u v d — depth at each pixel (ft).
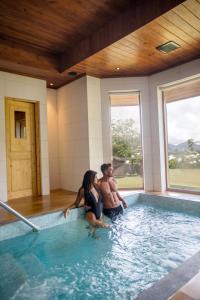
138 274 6.73
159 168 15.40
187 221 11.06
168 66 14.47
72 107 16.57
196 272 5.36
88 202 11.03
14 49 12.12
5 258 8.13
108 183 12.01
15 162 14.84
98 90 15.88
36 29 10.96
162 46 11.46
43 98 15.92
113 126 16.57
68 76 15.58
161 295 4.52
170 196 13.41
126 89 15.88
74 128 16.43
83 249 8.61
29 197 14.78
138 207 13.65
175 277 5.16
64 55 13.85
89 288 6.11
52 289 6.10
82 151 15.76
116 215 11.73
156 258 7.64
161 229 10.19
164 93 15.80
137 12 9.59
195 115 14.25
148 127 15.87
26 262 7.78
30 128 15.71
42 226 10.65
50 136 17.93
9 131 14.64
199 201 11.95
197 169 14.16
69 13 9.86
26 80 15.12
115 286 6.18
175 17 8.95
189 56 13.04
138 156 16.30
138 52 12.06
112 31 10.69
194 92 14.28
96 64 13.46
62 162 17.81
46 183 15.80
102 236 9.73
